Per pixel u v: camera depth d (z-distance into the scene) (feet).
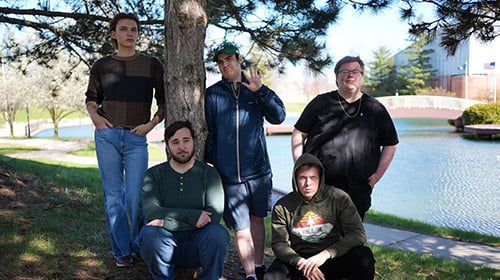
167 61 11.90
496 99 179.93
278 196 38.37
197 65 11.84
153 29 24.27
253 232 12.30
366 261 10.66
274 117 11.45
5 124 164.04
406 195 43.24
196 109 11.87
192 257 10.89
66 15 21.48
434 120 169.37
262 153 11.57
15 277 11.28
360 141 11.60
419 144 87.30
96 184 25.08
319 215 11.08
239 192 11.43
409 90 215.51
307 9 20.11
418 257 18.70
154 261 10.56
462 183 49.19
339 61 11.84
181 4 11.53
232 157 11.35
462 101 136.56
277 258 11.10
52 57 25.16
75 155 67.82
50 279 11.33
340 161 11.55
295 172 10.96
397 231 24.88
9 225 14.78
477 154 71.92
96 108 11.93
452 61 200.85
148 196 10.92
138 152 12.01
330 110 11.83
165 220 10.52
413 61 223.51
